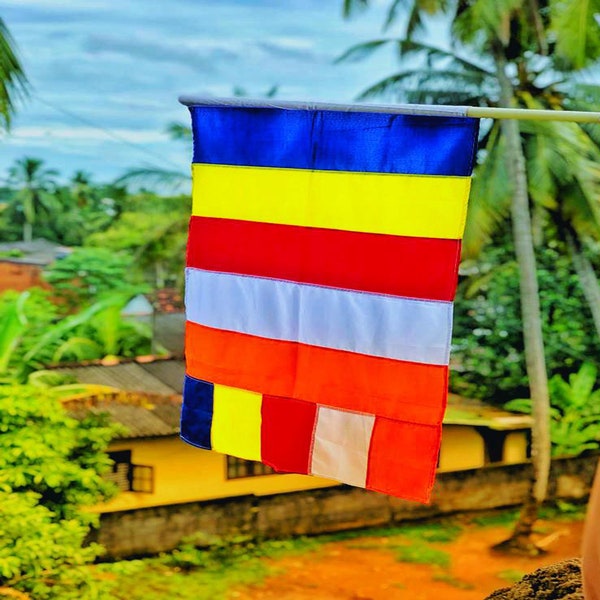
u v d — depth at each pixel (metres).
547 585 4.10
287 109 4.21
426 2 19.73
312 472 4.37
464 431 19.77
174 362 20.56
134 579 16.58
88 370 19.80
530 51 20.70
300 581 16.98
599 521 2.24
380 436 4.18
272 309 4.39
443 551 18.45
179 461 17.52
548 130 19.75
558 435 20.14
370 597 16.48
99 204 46.31
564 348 21.66
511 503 20.17
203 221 4.54
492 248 22.77
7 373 19.14
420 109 3.82
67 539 10.61
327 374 4.28
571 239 21.00
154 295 28.91
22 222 47.97
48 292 29.88
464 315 22.47
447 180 3.93
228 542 17.97
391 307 4.09
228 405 4.56
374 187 4.08
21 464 11.66
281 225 4.32
